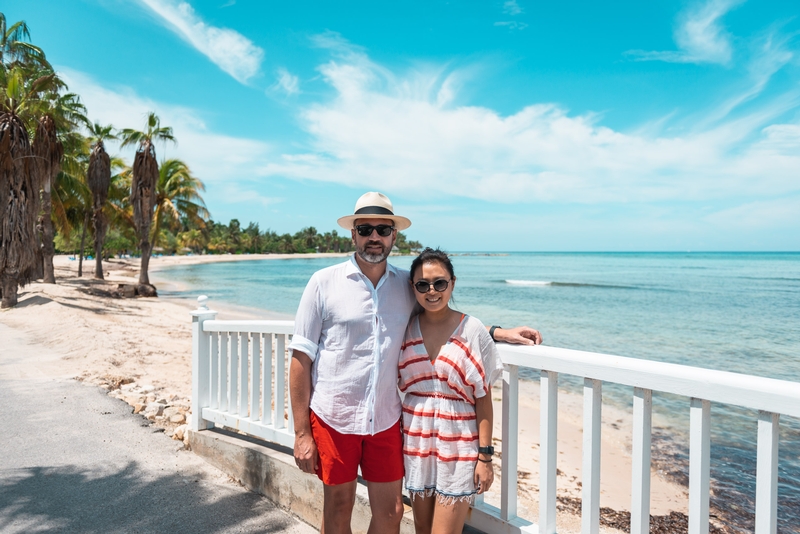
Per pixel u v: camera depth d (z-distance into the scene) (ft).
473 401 6.89
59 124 60.80
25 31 68.80
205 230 95.25
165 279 156.04
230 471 11.74
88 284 89.86
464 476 6.61
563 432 20.90
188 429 13.43
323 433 7.20
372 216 7.11
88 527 9.33
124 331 37.65
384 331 7.09
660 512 13.50
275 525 9.57
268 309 80.94
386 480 7.27
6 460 12.41
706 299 97.14
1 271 49.75
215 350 13.00
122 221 108.68
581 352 6.33
